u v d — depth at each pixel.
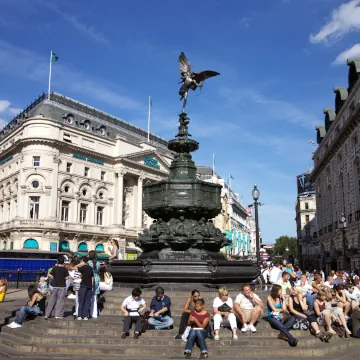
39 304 11.97
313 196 94.81
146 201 14.93
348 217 41.94
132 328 9.93
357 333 11.09
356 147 38.50
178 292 11.84
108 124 66.50
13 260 34.75
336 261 50.25
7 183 58.16
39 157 53.75
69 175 56.31
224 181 89.25
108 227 61.16
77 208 57.12
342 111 43.84
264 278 22.34
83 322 10.28
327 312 10.75
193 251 13.65
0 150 61.47
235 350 8.73
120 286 13.36
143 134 74.00
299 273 21.34
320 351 8.89
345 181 43.09
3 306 15.09
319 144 59.38
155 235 14.10
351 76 41.81
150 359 8.30
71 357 8.50
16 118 65.88
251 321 9.75
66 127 56.53
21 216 52.91
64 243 55.28
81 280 10.70
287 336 9.25
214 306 9.58
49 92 60.16
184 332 8.94
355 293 13.20
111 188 62.44
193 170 15.13
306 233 94.56
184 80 15.81
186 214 14.27
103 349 8.78
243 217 117.69
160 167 70.88
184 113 15.69
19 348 9.17
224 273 12.38
